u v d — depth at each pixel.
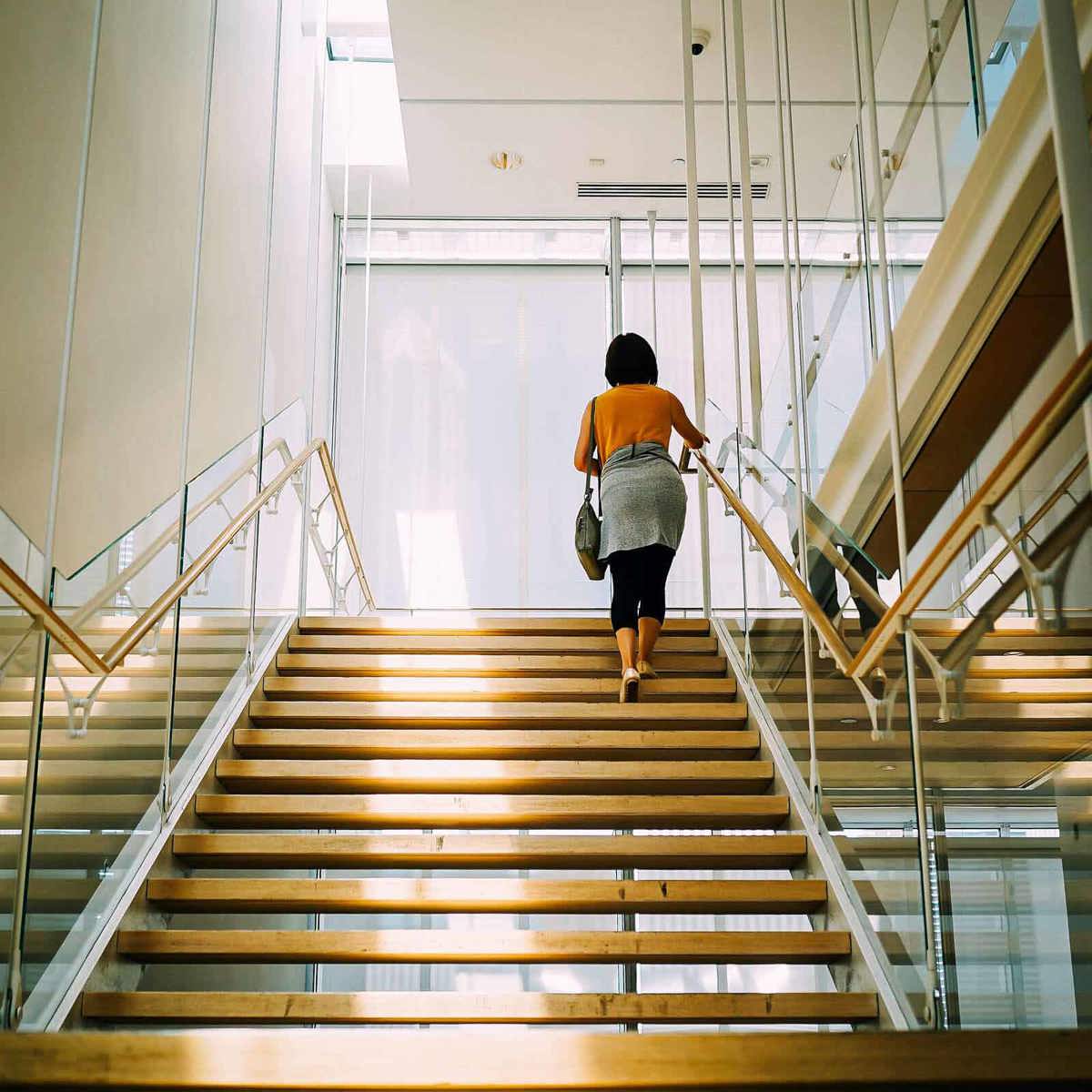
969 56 4.98
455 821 4.50
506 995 3.47
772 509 5.02
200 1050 2.73
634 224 10.91
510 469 10.41
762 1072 2.71
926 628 3.62
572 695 5.44
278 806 4.46
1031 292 5.20
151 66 5.49
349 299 10.76
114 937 3.69
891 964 3.54
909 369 5.70
